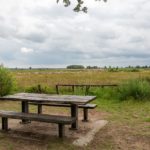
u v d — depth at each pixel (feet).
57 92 52.01
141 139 20.99
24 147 18.83
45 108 36.19
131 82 43.91
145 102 39.40
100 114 31.73
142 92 41.01
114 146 19.22
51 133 22.18
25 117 21.36
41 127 24.20
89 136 21.43
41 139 20.59
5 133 22.24
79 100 21.79
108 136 21.70
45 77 121.60
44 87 54.03
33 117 21.08
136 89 41.60
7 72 46.47
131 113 32.19
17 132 22.53
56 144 19.35
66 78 110.22
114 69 242.58
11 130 23.15
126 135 22.08
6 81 45.44
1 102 41.70
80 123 26.11
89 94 48.44
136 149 18.66
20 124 25.31
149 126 25.26
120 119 28.63
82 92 50.42
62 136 20.86
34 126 24.57
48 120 20.49
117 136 21.75
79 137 21.12
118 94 44.04
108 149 18.57
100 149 18.54
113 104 39.37
